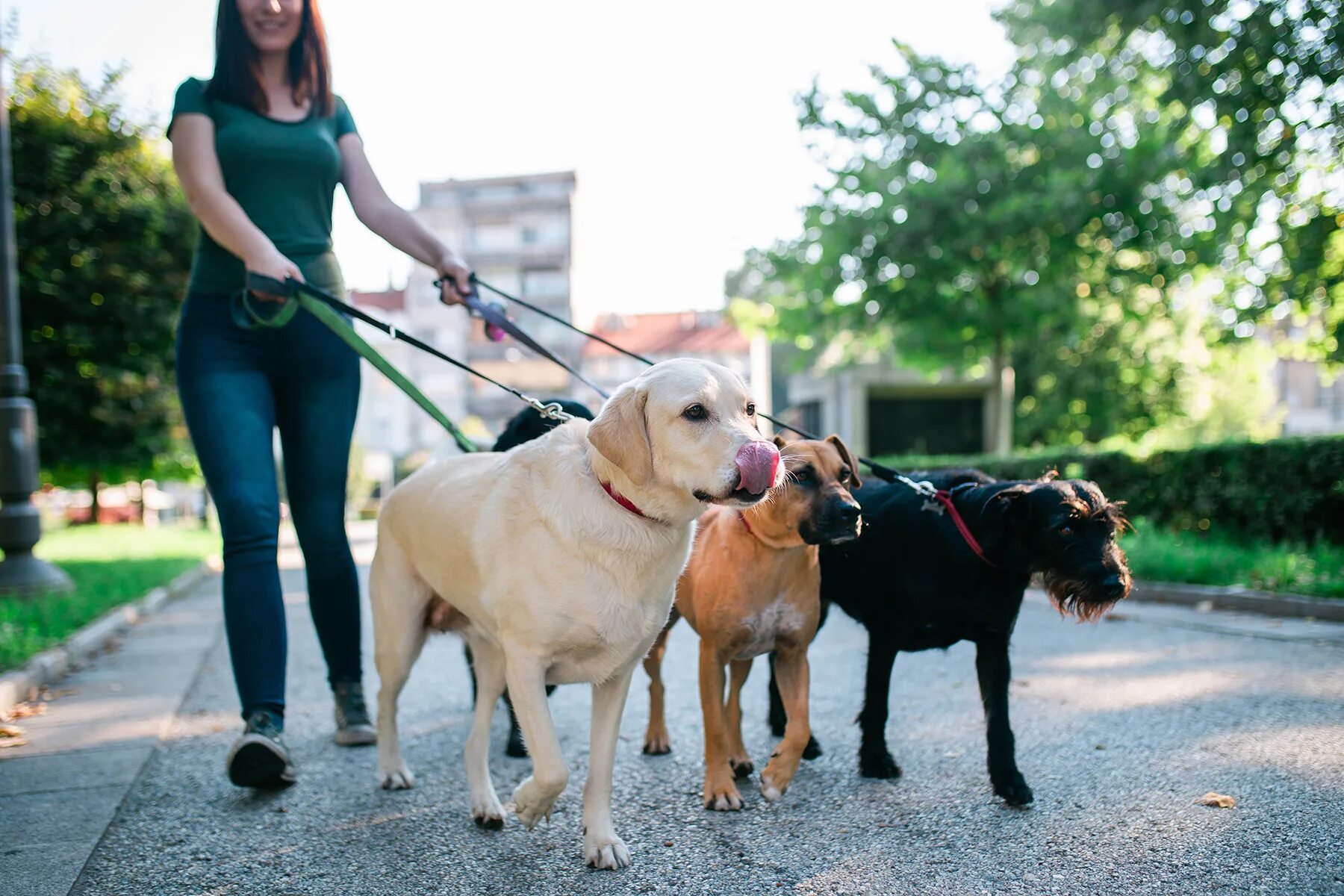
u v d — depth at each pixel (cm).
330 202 429
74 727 462
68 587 937
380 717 366
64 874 281
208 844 307
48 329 1305
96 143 1278
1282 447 905
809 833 306
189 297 399
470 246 7050
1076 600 336
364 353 375
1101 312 1930
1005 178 1652
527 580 278
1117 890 252
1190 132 1516
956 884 261
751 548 337
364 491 4675
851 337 2059
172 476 1959
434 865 288
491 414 6525
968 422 2900
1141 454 1073
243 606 360
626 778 371
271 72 416
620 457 268
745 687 539
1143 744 383
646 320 6931
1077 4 1345
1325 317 1330
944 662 577
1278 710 424
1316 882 249
